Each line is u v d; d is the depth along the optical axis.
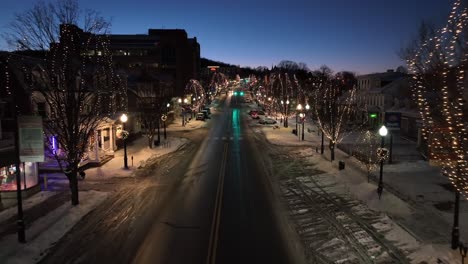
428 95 23.34
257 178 24.45
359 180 22.91
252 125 61.34
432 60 21.66
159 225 15.55
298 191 20.97
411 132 42.25
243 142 42.31
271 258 12.35
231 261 12.16
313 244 13.46
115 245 13.49
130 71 69.94
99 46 23.61
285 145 39.72
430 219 15.64
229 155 33.84
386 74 56.84
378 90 53.81
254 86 154.88
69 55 18.14
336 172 25.52
